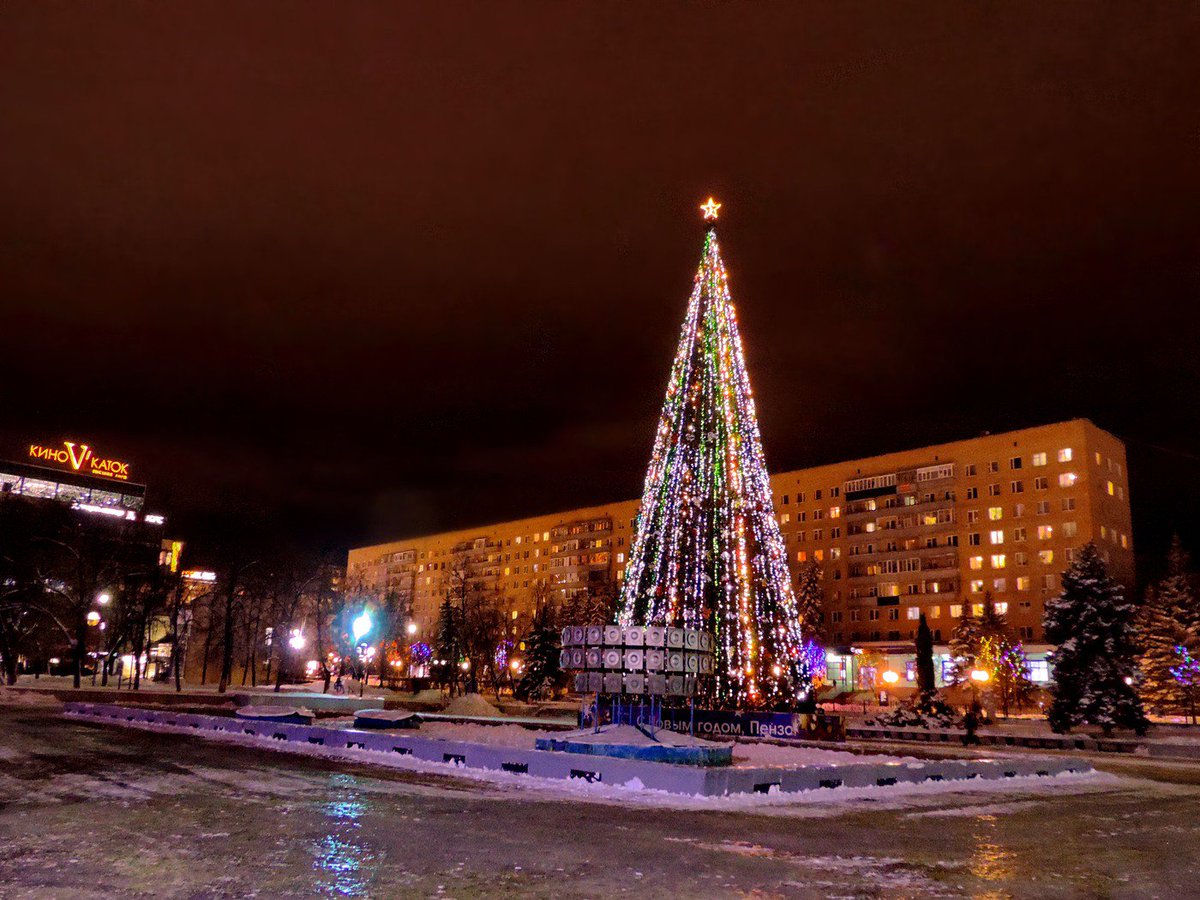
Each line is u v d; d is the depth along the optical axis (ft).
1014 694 205.87
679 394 88.74
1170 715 176.96
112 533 178.91
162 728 86.43
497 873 28.89
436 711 135.33
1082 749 109.81
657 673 65.67
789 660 89.61
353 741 68.85
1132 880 31.68
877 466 299.99
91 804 40.50
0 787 45.50
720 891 27.53
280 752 65.92
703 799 46.78
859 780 56.18
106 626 187.73
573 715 151.74
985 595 228.63
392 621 321.32
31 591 173.68
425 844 33.14
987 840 39.14
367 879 27.63
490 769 57.16
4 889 25.61
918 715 134.51
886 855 34.47
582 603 315.58
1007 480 262.88
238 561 173.47
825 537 309.83
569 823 38.70
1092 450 250.98
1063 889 29.84
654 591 88.63
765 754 70.90
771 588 87.40
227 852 30.91
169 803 41.14
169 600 189.78
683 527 88.22
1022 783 65.92
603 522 398.21
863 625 292.20
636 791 49.08
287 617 198.39
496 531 457.68
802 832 38.96
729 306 88.33
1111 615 129.08
